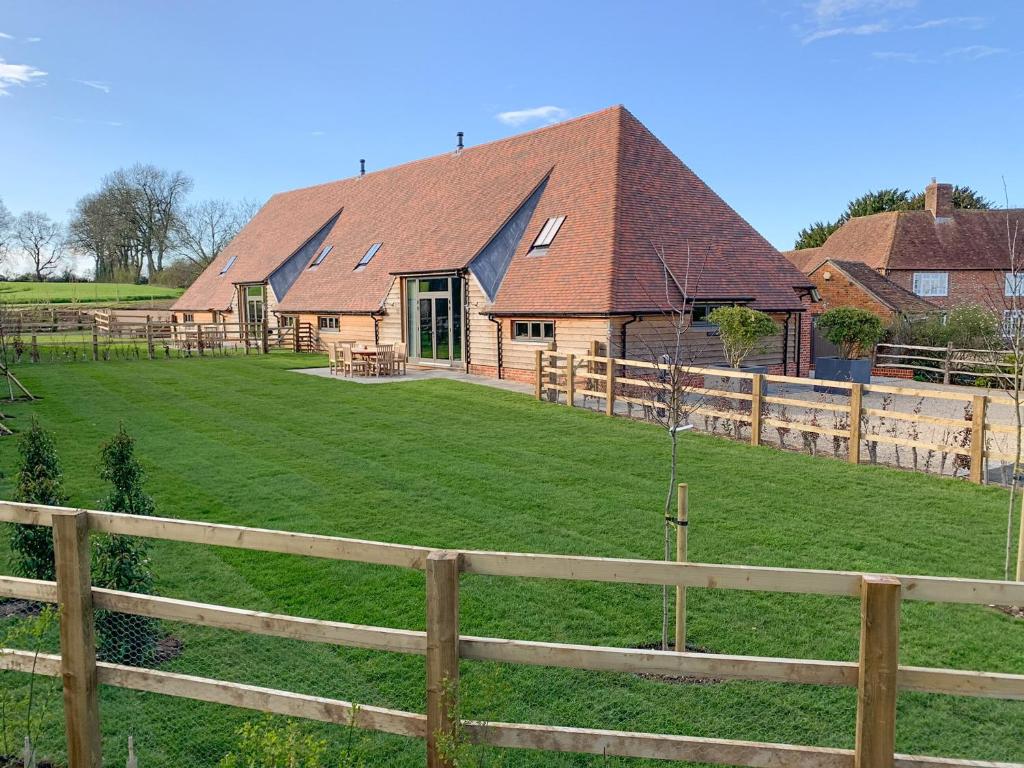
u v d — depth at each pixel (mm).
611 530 8336
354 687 5141
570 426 14352
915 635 5922
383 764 4367
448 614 3578
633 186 21531
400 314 25266
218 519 8734
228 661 5484
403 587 6766
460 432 13844
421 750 4512
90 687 4164
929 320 25656
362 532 8289
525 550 7723
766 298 21000
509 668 5438
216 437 13500
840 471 10883
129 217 72188
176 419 15328
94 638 4211
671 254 20312
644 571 3551
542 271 20812
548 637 5848
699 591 6727
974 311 24562
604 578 3568
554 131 25844
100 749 4242
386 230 29391
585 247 20297
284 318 31844
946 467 11391
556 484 10250
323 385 20062
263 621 3959
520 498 9570
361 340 27312
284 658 5535
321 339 29672
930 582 3324
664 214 21406
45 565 6281
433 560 3562
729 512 8969
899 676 3385
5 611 6273
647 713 4863
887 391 10961
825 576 3410
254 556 7535
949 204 39031
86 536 4137
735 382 18281
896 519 8695
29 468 6336
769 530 8305
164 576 7012
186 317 40156
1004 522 8602
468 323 22500
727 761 3543
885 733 3299
